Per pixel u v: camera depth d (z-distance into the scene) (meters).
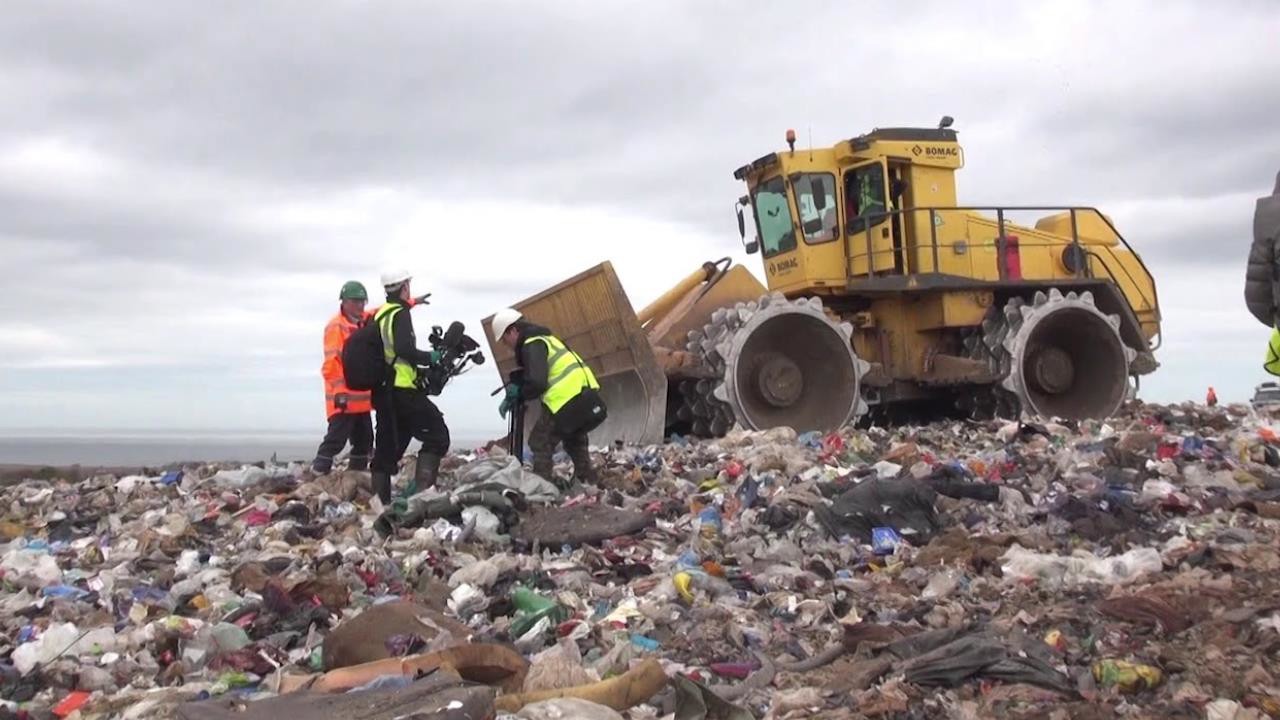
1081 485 8.10
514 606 5.70
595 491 8.79
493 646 4.50
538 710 3.99
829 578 6.47
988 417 13.72
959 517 7.52
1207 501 7.70
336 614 5.67
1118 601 5.30
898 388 13.95
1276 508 7.39
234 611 5.64
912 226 13.77
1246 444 9.68
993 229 14.32
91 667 4.88
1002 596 5.85
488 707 3.82
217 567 6.74
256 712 3.82
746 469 9.30
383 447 8.83
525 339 9.02
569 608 5.74
